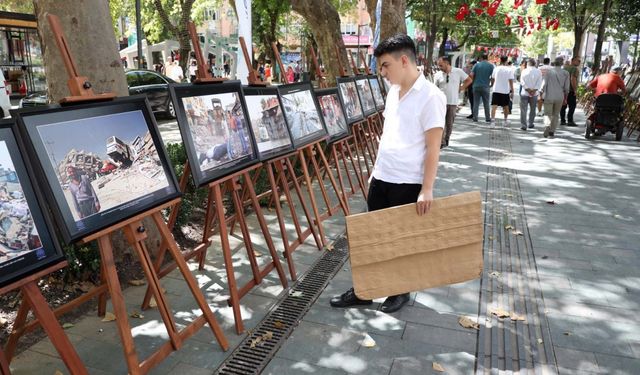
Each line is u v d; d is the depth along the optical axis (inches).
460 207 132.0
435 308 151.3
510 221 233.0
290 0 416.5
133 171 109.4
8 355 109.4
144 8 1177.4
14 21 733.3
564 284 169.0
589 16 811.4
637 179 317.1
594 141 459.2
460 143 440.1
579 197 274.5
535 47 2197.3
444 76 408.5
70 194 93.5
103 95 105.9
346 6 1182.9
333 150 238.1
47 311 89.3
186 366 121.0
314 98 219.1
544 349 130.6
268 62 1191.6
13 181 86.7
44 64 158.2
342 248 201.0
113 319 141.6
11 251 84.5
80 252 157.0
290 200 187.6
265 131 170.4
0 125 85.6
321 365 122.0
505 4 1149.7
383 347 130.0
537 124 571.2
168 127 577.6
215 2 1065.5
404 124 135.9
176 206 147.3
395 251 128.4
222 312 147.3
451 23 969.5
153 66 1298.0
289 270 171.2
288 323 141.5
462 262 135.5
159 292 113.1
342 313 147.8
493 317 146.5
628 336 137.3
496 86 578.2
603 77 462.0
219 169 137.3
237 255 191.2
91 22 154.6
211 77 143.3
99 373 118.3
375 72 419.2
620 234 217.8
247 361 123.7
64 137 94.7
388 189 140.9
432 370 120.6
